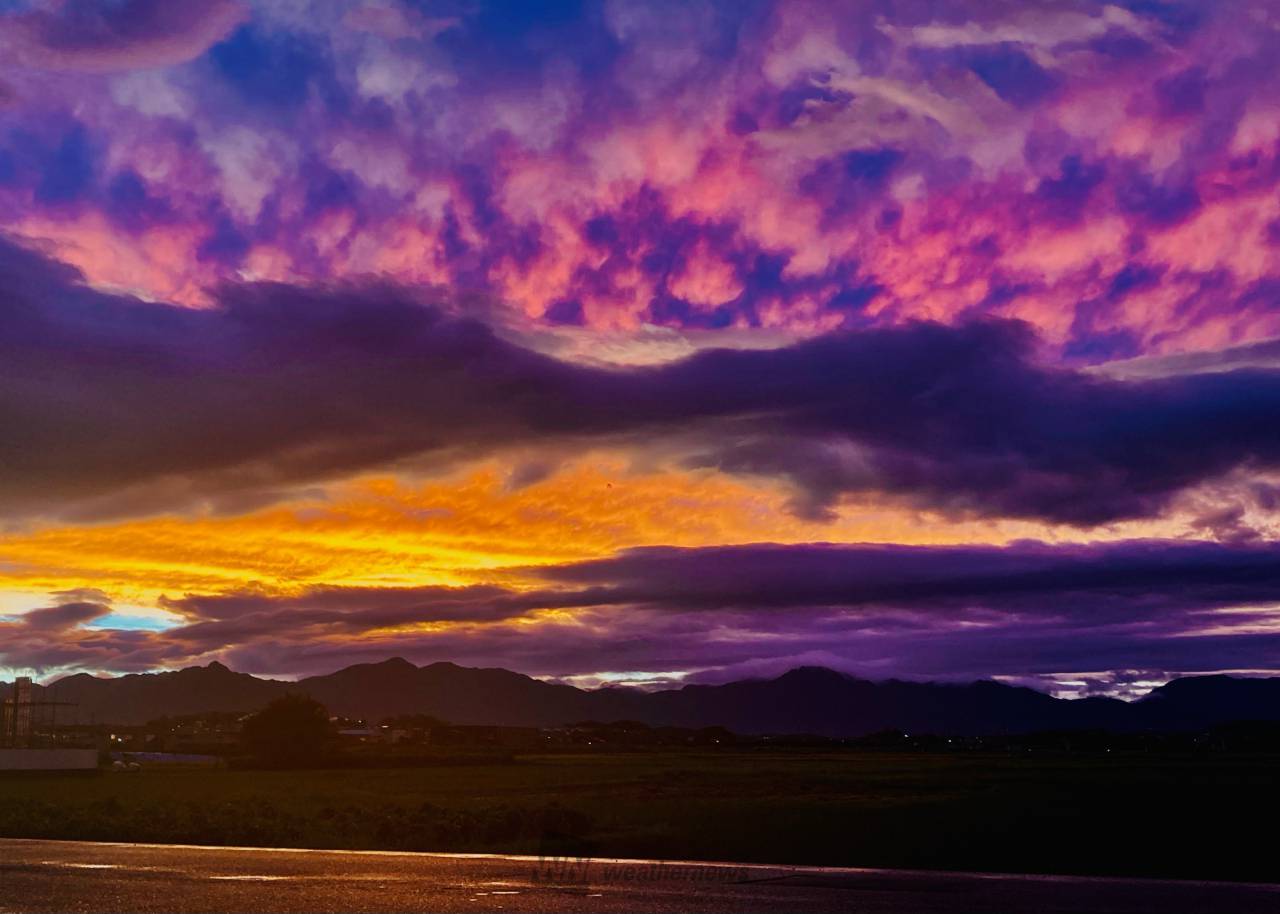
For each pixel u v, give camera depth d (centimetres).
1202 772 11581
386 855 3105
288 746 15525
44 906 2050
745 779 10219
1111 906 2114
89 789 8088
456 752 18788
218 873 2591
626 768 13338
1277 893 2330
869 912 2020
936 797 6988
